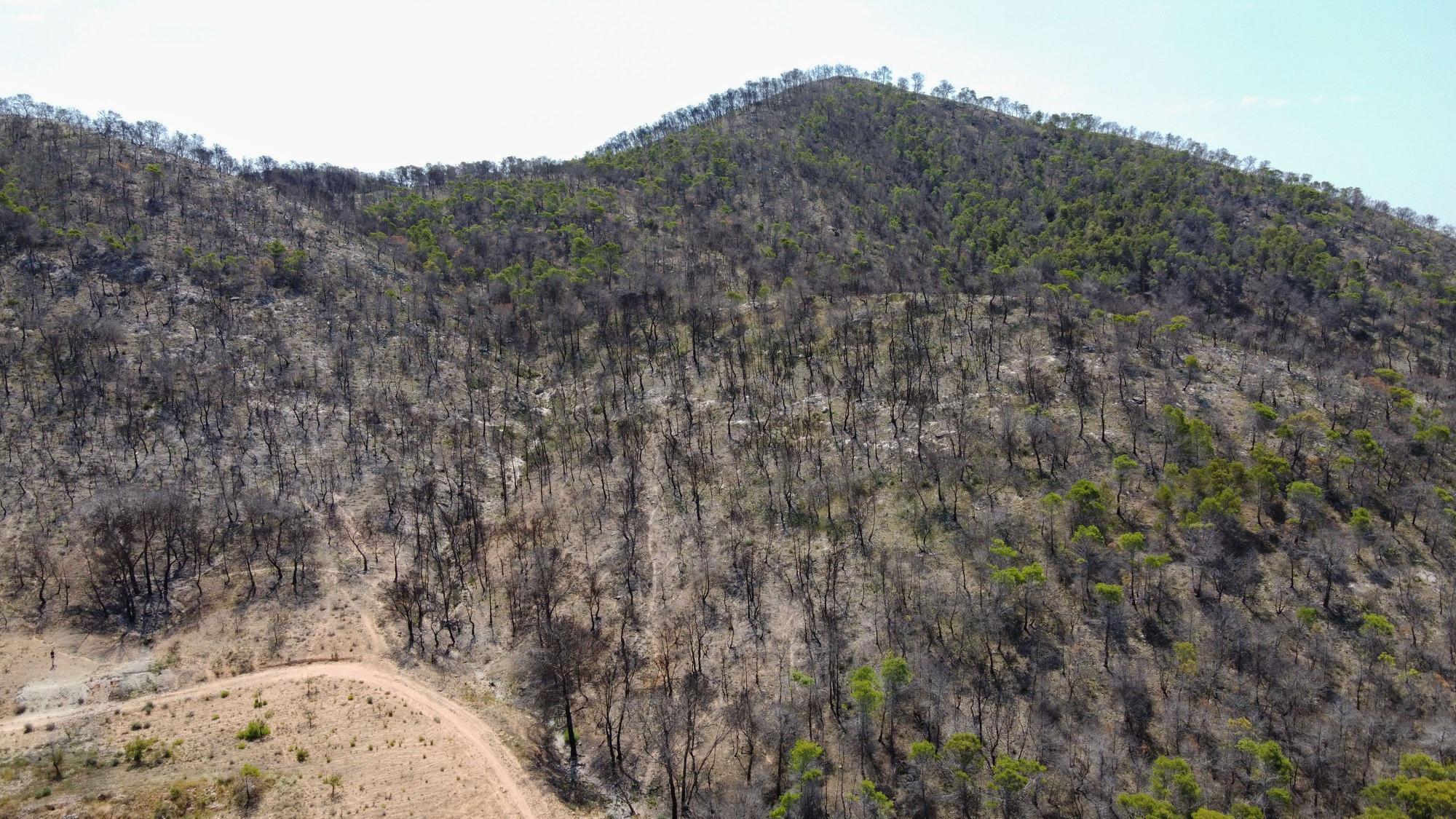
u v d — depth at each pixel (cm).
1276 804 7356
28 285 14900
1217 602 9612
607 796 8344
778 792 8319
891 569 10750
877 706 8425
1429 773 7169
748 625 10462
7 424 12319
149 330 15025
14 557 10494
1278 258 19212
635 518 12688
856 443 13338
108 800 7444
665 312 18600
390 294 18662
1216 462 10994
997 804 7731
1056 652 9381
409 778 8138
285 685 9394
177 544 11344
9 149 18875
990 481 11944
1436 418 12344
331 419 14425
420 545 11969
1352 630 9244
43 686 8981
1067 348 14662
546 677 9638
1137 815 6994
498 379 17112
